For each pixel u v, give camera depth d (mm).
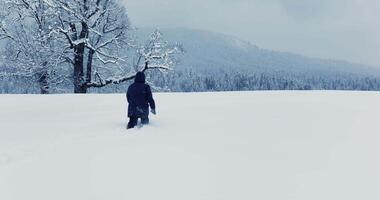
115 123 11211
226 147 7809
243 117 11297
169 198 5363
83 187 5906
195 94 18922
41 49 27531
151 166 6719
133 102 10344
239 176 6090
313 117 10984
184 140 8555
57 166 6957
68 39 27469
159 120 11180
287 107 13266
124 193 5609
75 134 9773
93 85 29766
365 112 11836
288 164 6586
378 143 7773
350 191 5352
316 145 7758
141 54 29609
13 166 7086
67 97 17781
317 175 6000
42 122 11680
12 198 5660
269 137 8547
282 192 5398
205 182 5891
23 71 28391
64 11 27844
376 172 6051
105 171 6562
